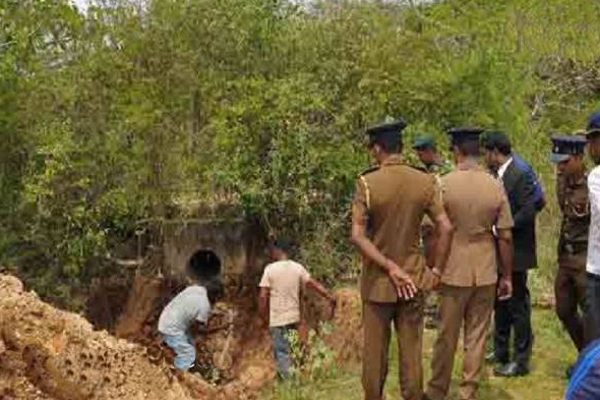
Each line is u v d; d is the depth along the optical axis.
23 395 5.77
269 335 11.55
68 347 6.16
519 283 7.70
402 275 6.06
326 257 11.48
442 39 15.23
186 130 12.38
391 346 8.22
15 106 12.16
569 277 7.29
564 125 18.58
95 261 12.33
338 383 8.26
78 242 11.90
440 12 17.27
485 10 19.48
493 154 7.57
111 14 12.94
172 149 12.18
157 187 12.23
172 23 12.70
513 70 14.80
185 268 12.20
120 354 6.45
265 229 12.15
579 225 7.19
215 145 11.85
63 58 12.87
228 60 12.79
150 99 12.22
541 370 8.12
